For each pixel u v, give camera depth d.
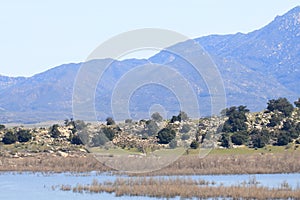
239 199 122.19
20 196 137.00
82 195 133.62
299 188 129.25
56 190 145.12
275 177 169.75
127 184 141.25
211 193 126.12
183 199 124.50
